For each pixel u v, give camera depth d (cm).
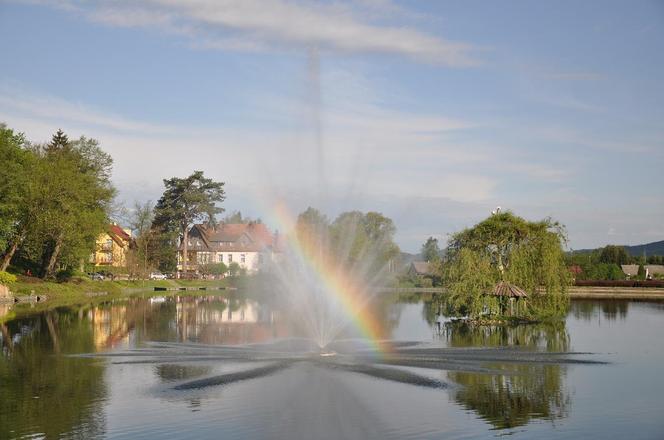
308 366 2773
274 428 1866
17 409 2069
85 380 2500
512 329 4475
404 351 3225
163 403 2144
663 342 3725
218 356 3048
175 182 13012
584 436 1817
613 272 12312
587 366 2850
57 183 8025
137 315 5491
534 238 5178
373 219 4897
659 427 1900
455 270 5125
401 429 1866
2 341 3678
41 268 9056
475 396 2261
